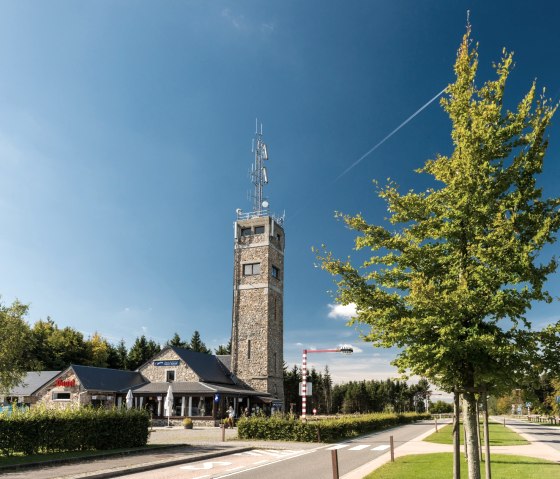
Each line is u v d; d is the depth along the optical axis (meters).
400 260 10.33
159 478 14.71
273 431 28.67
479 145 9.49
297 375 91.81
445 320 8.85
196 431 38.09
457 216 9.47
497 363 9.05
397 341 9.75
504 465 16.94
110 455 19.05
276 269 60.62
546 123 9.22
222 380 53.81
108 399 49.78
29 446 18.17
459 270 9.52
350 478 14.64
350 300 10.41
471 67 10.21
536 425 55.44
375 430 40.44
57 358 69.56
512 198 9.34
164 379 52.34
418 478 13.67
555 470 15.70
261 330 56.41
